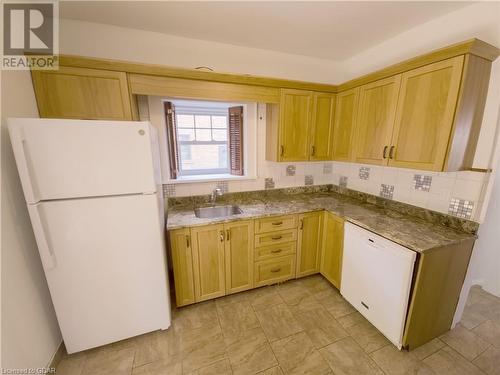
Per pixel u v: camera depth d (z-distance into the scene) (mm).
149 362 1482
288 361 1483
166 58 1944
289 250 2203
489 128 1439
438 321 1592
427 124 1490
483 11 1417
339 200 2479
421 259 1337
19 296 1231
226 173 2676
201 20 1689
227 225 1912
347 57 2449
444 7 1514
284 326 1765
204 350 1566
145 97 2031
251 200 2486
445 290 1529
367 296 1716
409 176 1945
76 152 1254
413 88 1562
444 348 1563
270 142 2400
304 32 1879
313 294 2141
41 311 1387
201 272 1911
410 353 1530
